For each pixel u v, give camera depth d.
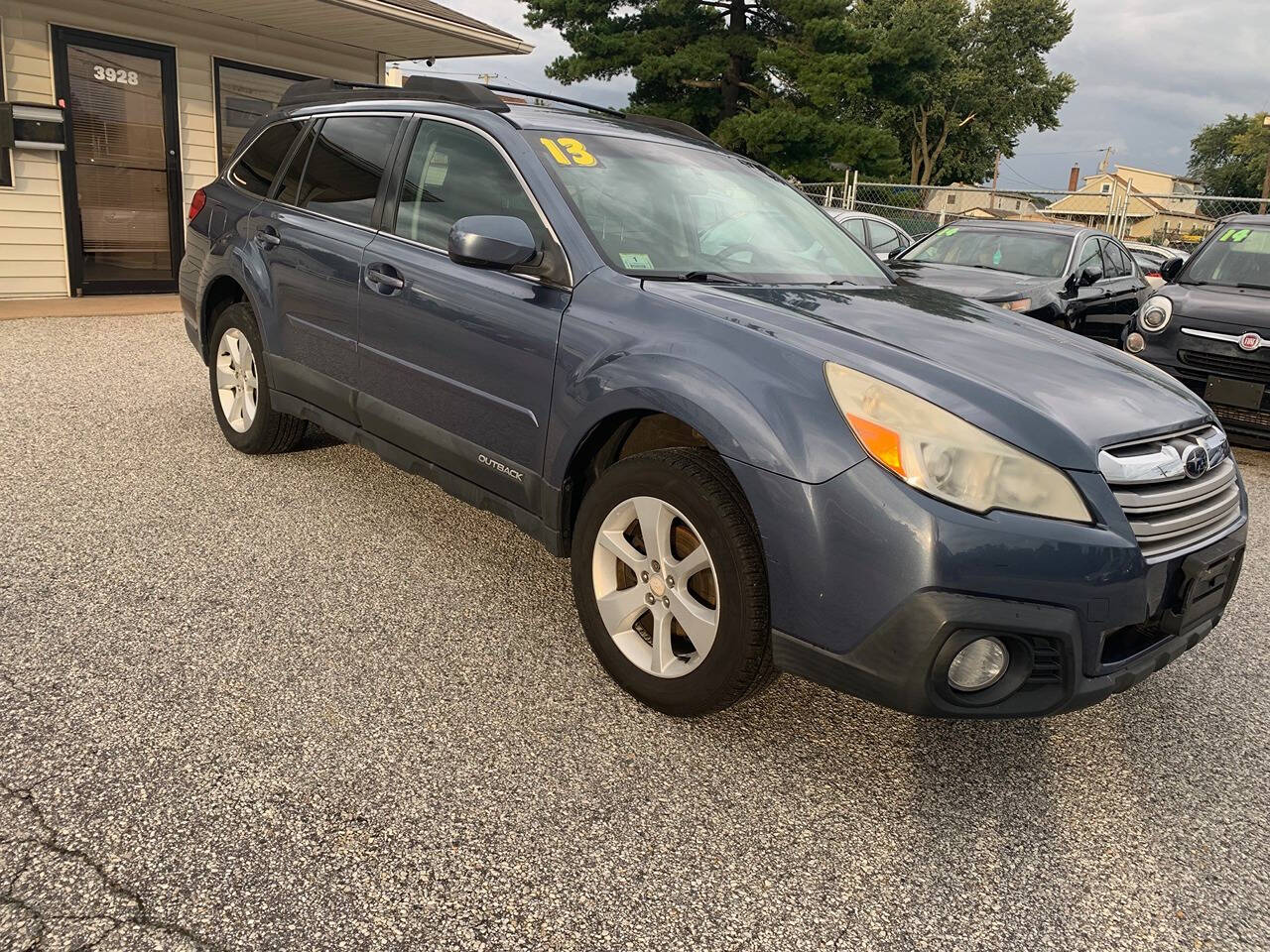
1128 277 9.80
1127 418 2.47
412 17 10.31
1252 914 2.13
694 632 2.57
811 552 2.27
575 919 1.93
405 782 2.32
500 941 1.86
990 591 2.15
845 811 2.38
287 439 4.57
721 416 2.42
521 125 3.35
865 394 2.30
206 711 2.53
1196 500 2.54
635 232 3.14
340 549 3.69
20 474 4.23
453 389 3.25
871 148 26.25
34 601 3.06
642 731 2.64
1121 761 2.74
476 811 2.24
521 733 2.58
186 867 1.96
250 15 10.18
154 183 10.10
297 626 3.06
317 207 4.05
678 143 3.81
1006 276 8.12
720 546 2.45
